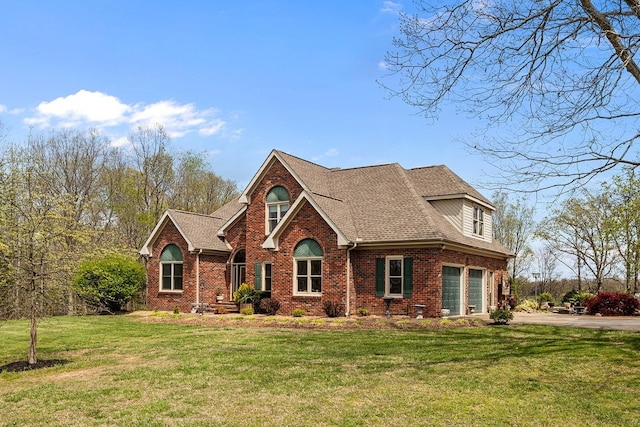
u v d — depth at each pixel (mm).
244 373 11523
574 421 8070
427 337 16875
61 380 11469
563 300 39500
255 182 28266
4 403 9531
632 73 10461
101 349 15773
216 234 31109
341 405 8969
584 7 10234
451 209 27094
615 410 8633
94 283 27547
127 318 25562
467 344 15297
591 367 11898
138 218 43781
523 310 33719
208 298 29422
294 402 9180
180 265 29797
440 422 8039
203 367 12258
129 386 10586
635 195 28469
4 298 12953
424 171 29578
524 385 10234
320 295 24094
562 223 40375
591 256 40312
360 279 24188
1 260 12461
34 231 12781
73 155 39531
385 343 15602
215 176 54094
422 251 22875
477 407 8805
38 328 21344
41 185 13742
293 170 27141
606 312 28078
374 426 7895
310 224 24625
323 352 14070
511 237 50406
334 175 30422
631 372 11398
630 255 34688
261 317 23625
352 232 24391
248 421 8188
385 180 28094
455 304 25000
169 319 24406
